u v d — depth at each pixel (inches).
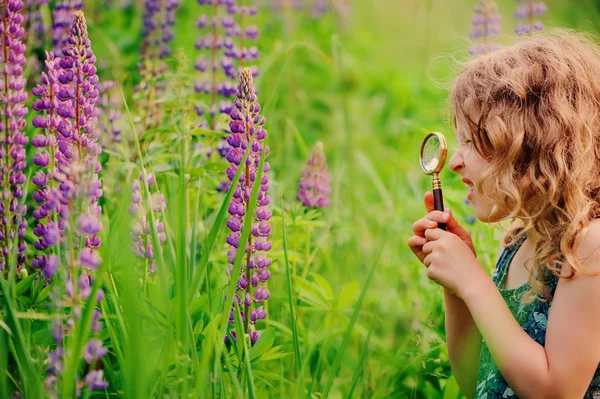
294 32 253.9
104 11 219.5
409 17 304.7
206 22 154.7
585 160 88.1
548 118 88.7
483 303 86.5
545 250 86.5
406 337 129.9
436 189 97.7
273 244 121.9
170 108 137.3
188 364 82.3
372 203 195.3
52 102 97.7
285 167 181.5
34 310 91.7
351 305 141.3
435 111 232.5
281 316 121.7
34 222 122.3
